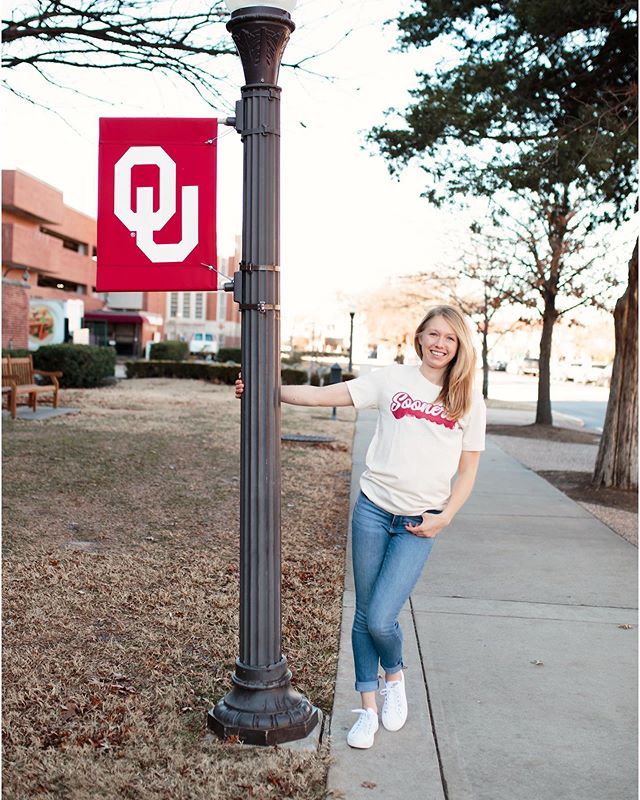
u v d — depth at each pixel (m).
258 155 3.10
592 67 9.30
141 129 3.24
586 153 8.08
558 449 14.50
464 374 3.05
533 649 4.25
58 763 2.97
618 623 4.69
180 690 3.60
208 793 2.79
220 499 7.88
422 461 3.12
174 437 11.83
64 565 5.43
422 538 3.19
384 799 2.80
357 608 3.29
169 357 40.22
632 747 3.23
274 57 3.09
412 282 25.48
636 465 9.56
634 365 9.42
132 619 4.51
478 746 3.21
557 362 72.00
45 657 3.92
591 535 7.04
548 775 3.00
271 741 3.14
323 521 7.35
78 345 21.62
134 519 6.89
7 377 13.30
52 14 6.63
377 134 10.20
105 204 3.26
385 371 3.25
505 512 8.03
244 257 3.13
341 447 12.61
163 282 3.25
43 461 9.01
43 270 33.50
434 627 4.56
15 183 33.44
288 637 4.33
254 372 3.14
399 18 9.41
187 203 3.24
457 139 9.84
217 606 4.77
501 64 8.99
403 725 3.35
